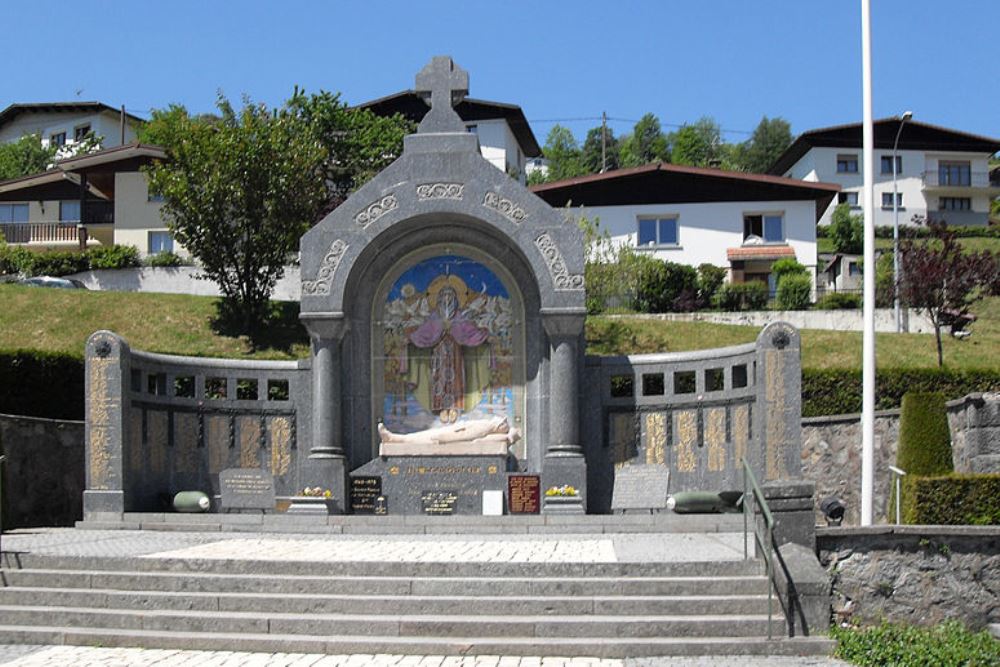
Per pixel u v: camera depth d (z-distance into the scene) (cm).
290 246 4156
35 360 2783
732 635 1541
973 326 4306
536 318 2611
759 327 3988
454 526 2297
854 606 1617
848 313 4441
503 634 1547
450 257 2650
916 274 3775
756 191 5688
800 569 1577
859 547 1627
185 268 5225
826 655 1503
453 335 2634
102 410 2350
